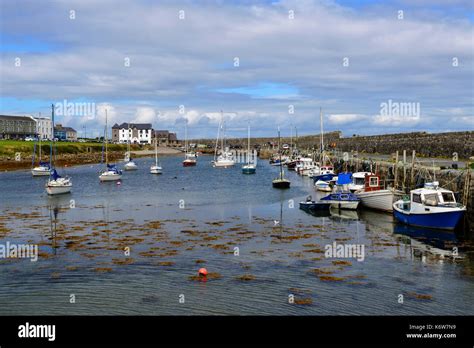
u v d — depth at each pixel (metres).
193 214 46.41
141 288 23.86
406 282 24.30
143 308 21.41
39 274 26.14
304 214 46.19
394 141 112.12
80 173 102.50
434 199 37.22
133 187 74.12
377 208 47.00
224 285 24.16
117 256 29.78
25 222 42.12
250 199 58.31
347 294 22.72
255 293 23.02
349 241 33.69
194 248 31.86
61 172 104.88
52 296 22.89
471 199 37.72
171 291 23.41
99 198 59.84
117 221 42.41
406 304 21.48
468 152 72.12
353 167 82.38
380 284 24.05
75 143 172.12
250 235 35.97
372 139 131.12
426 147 87.81
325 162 98.81
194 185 77.25
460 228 36.44
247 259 29.00
